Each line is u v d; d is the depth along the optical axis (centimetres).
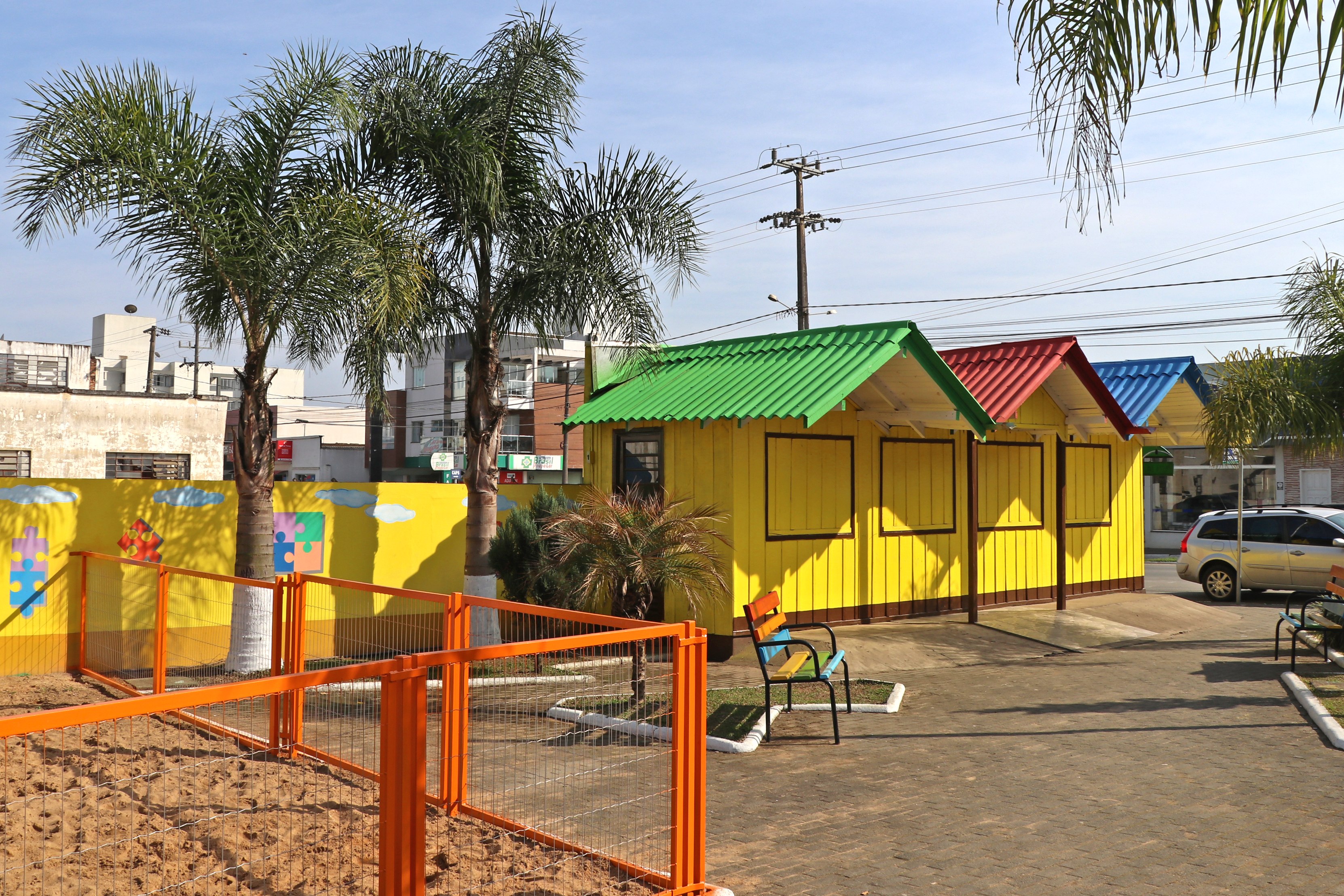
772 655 947
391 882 409
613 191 1240
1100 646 1353
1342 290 1491
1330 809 658
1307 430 1558
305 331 1069
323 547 1233
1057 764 773
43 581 1076
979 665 1213
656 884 517
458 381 5762
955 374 1492
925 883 540
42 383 4897
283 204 1080
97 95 1001
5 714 862
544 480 5403
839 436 1393
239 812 578
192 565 1150
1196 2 414
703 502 1295
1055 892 526
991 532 1609
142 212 1020
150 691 954
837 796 695
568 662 1040
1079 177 442
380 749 412
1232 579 1959
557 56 1206
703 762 518
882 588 1439
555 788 684
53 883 484
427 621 1301
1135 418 1689
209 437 3500
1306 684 1049
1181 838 606
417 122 1143
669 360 1522
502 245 1214
